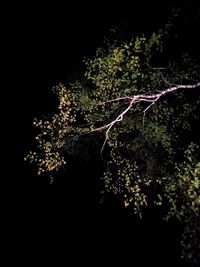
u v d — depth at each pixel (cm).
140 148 1168
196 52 1141
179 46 1149
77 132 1114
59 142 1046
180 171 966
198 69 1165
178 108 1189
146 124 1151
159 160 1133
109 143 1104
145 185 1138
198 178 942
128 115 1166
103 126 1082
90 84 1155
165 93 1157
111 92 1162
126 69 1097
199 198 839
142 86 1162
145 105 1201
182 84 1196
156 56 1177
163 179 1059
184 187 909
